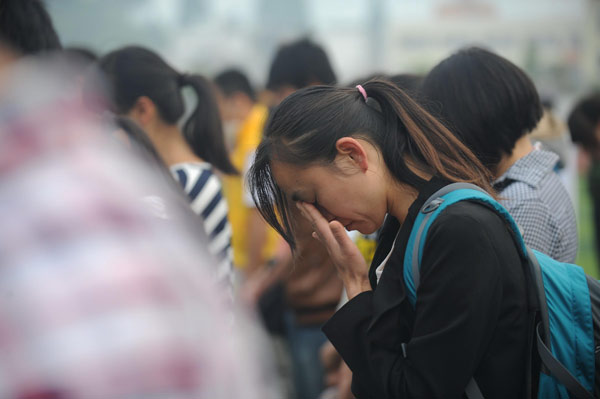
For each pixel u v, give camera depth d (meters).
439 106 2.64
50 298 0.81
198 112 3.40
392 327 2.03
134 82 3.26
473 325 1.88
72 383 0.79
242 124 5.96
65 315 0.81
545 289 2.06
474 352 1.90
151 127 3.31
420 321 1.95
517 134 2.71
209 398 0.86
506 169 2.75
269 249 5.03
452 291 1.88
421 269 1.96
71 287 0.82
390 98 2.12
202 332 0.88
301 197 2.11
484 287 1.88
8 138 0.92
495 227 1.95
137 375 0.81
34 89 0.96
